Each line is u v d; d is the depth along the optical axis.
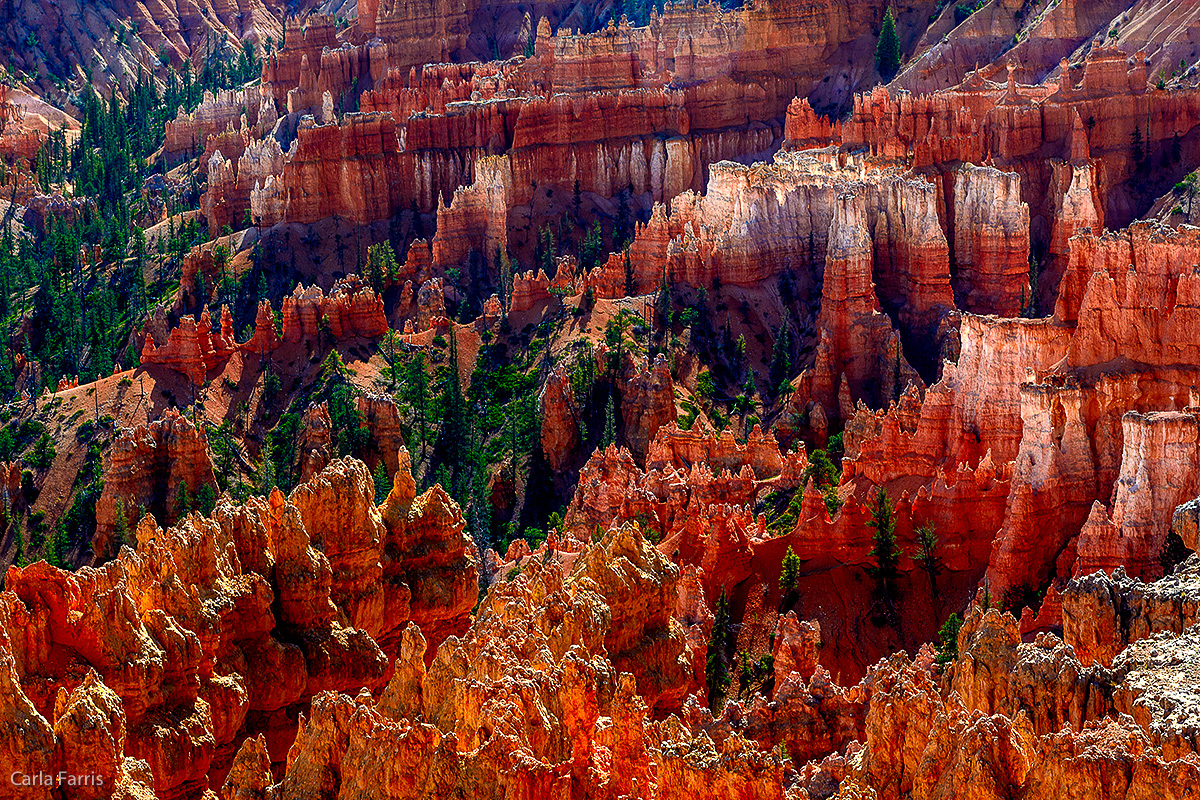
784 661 92.19
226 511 75.06
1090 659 71.62
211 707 68.94
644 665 77.44
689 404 175.12
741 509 114.50
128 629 65.50
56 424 179.50
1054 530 99.44
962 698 63.56
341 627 77.62
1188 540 80.31
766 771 54.62
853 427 132.88
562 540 122.31
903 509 105.81
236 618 72.81
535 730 58.44
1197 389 98.38
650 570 79.62
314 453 174.00
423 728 57.22
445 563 86.06
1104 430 100.44
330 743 60.00
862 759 61.03
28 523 169.25
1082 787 50.34
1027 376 105.00
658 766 56.06
